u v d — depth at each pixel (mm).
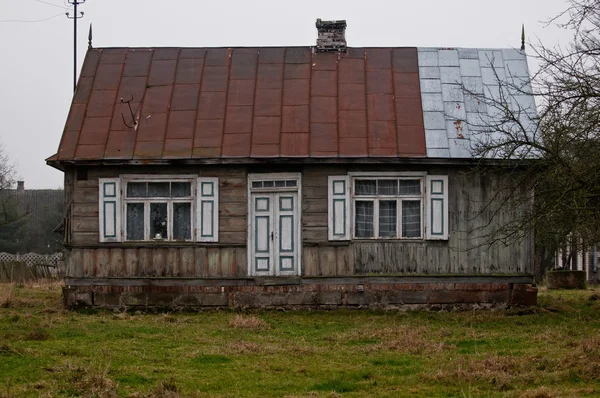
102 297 23203
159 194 23344
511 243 21781
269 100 24203
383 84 24531
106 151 23203
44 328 19219
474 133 23219
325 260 22953
